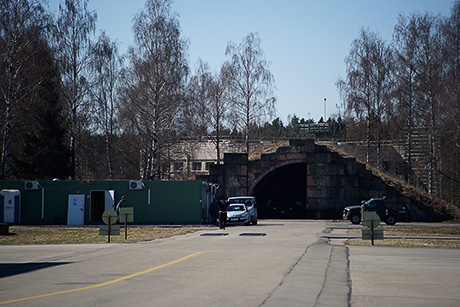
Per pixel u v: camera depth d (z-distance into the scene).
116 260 15.77
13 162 50.94
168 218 38.81
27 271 13.36
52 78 50.53
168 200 38.91
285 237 26.06
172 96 51.38
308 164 52.78
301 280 11.48
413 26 55.41
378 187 52.38
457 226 38.53
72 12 51.81
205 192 41.41
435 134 52.78
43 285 10.89
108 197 39.06
